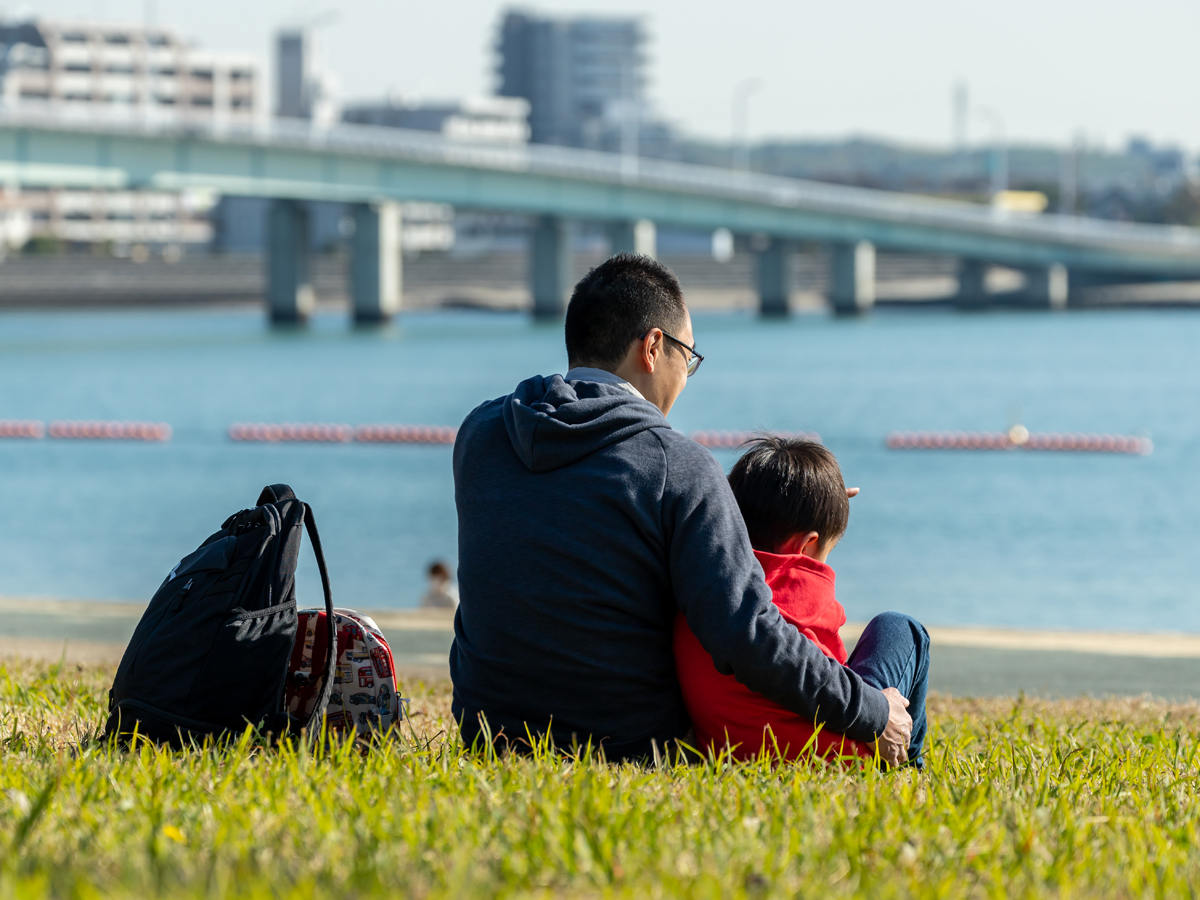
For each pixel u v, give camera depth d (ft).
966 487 128.06
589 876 11.55
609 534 15.46
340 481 131.95
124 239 618.85
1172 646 37.45
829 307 490.49
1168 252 455.63
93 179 273.75
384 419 187.01
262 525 17.04
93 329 374.02
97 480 131.85
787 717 16.40
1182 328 397.60
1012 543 98.73
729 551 15.35
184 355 286.87
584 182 368.48
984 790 15.97
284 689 17.51
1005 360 288.51
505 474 15.90
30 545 96.78
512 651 15.92
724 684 16.31
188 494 123.34
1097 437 167.94
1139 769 18.53
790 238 430.20
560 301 403.13
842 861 12.55
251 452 154.61
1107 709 27.61
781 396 218.38
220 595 16.72
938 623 71.51
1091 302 506.07
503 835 12.82
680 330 16.72
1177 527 105.29
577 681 15.93
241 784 14.88
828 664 15.71
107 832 12.50
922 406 205.36
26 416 187.42
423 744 18.83
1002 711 27.53
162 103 627.05
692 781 15.37
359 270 374.43
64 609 42.60
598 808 13.62
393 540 99.76
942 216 428.56
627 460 15.53
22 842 12.03
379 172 329.52
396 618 41.88
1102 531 103.86
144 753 15.92
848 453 155.53
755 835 13.32
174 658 16.60
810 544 17.16
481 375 248.32
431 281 506.89
